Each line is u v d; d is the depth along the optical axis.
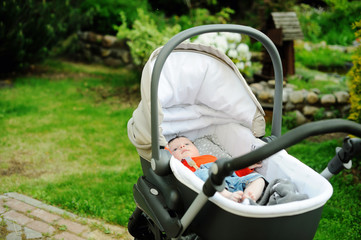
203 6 8.80
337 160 2.00
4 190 3.73
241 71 5.55
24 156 4.54
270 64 6.09
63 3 7.54
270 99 5.52
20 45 6.91
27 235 3.01
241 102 2.66
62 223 3.23
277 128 2.45
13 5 6.50
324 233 3.17
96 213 3.39
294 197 1.94
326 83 6.24
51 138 5.07
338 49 8.05
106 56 8.56
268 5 8.50
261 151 1.53
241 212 1.68
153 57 2.28
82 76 7.77
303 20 8.65
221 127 2.97
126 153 4.77
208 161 2.70
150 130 2.19
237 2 9.28
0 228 3.07
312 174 2.06
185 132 3.02
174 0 8.85
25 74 7.65
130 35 6.62
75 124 5.55
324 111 5.57
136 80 7.39
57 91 6.86
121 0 8.46
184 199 2.05
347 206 3.56
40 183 3.94
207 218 1.87
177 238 1.99
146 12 8.21
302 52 7.84
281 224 1.72
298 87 5.92
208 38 5.14
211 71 2.67
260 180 2.30
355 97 4.33
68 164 4.42
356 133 1.53
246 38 7.39
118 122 5.70
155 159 2.09
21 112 5.81
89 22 8.43
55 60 8.81
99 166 4.42
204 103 2.88
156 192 2.20
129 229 2.76
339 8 8.65
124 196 3.71
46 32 7.23
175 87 2.62
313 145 4.98
